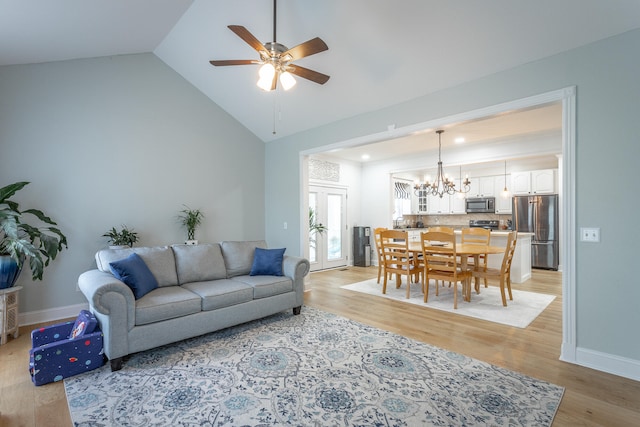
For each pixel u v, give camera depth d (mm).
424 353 2734
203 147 5035
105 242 4070
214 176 5164
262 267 3828
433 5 2678
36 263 3033
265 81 2586
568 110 2598
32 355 2303
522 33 2646
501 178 7797
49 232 3693
